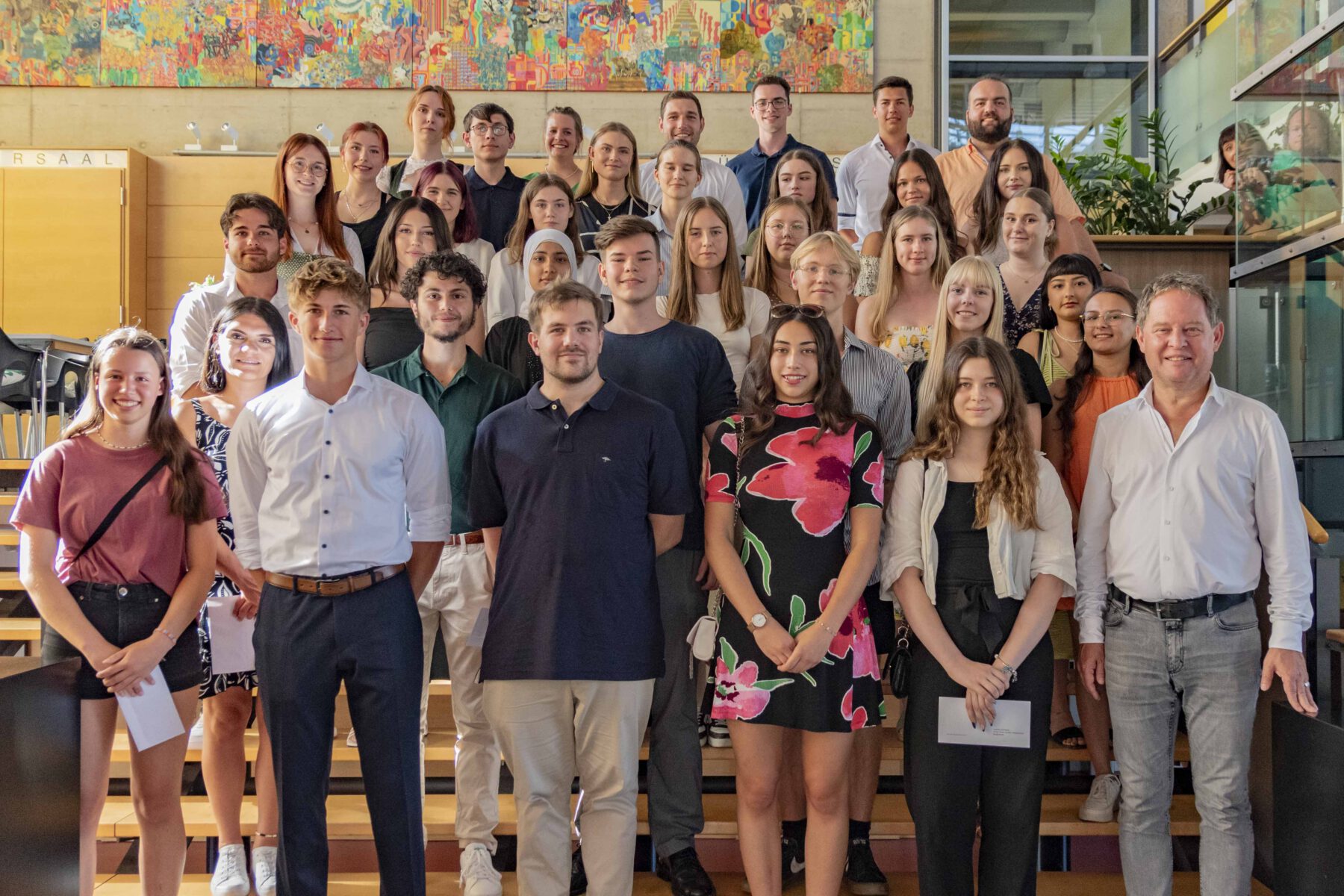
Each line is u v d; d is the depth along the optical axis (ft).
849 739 8.78
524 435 8.86
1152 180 21.18
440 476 8.87
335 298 8.49
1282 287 14.01
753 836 8.93
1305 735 8.69
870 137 25.81
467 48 25.59
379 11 25.61
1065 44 25.80
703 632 9.26
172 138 25.82
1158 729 8.93
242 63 25.61
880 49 25.96
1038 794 8.62
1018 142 13.88
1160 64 24.98
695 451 10.07
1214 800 8.70
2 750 7.45
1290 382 13.76
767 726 8.85
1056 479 9.07
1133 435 9.11
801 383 9.09
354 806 11.05
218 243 25.45
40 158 25.08
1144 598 8.91
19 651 12.96
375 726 8.42
